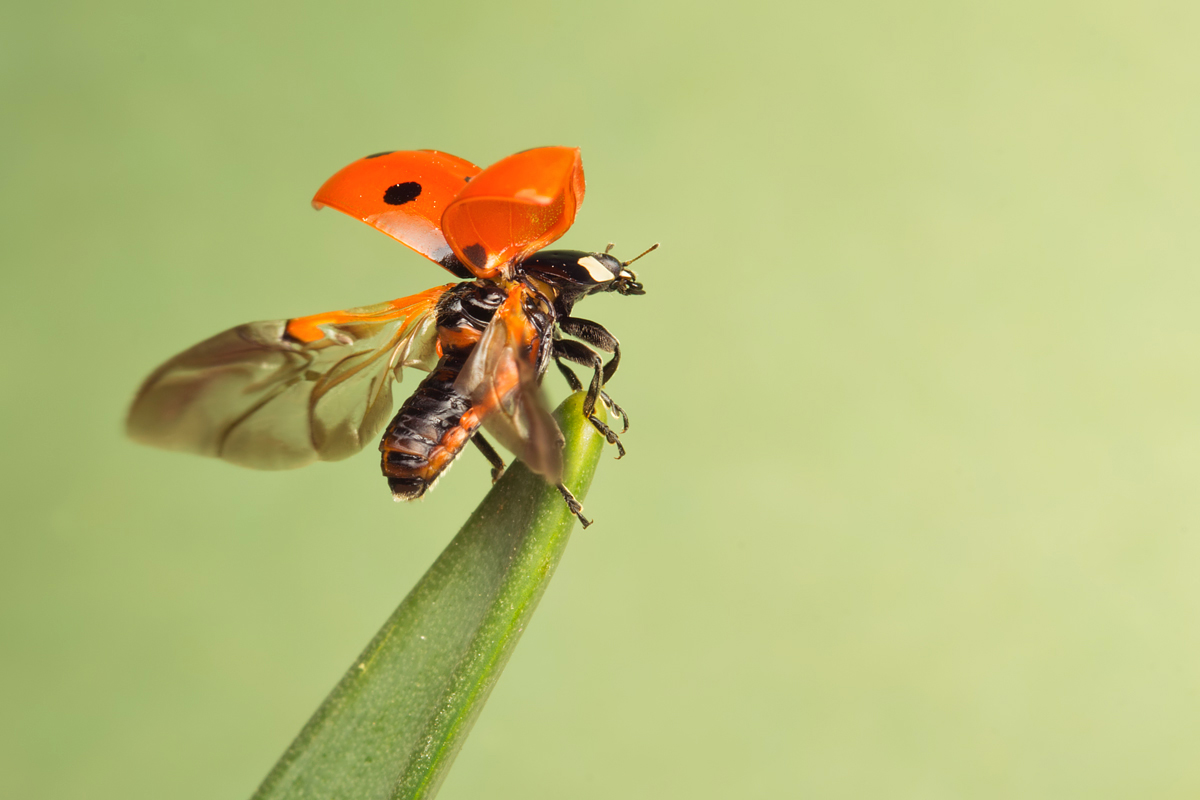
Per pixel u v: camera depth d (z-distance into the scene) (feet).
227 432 0.41
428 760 0.39
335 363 0.42
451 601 0.39
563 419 0.40
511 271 0.43
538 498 0.39
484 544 0.39
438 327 0.42
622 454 0.43
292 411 0.41
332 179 0.43
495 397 0.41
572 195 0.41
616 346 0.43
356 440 0.42
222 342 0.41
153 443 0.40
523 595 0.39
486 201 0.42
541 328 0.42
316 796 0.39
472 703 0.39
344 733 0.39
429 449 0.42
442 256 0.42
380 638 0.39
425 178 0.42
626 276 0.44
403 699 0.39
